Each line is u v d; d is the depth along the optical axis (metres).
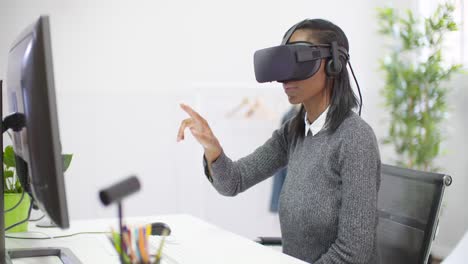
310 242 1.27
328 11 3.52
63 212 0.82
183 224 1.51
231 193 1.47
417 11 3.38
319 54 1.25
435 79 2.96
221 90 3.33
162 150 3.27
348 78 1.29
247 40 3.39
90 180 3.16
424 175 1.29
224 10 3.34
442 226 3.21
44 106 0.81
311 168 1.27
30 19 3.03
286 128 1.52
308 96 1.28
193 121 1.42
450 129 3.15
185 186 3.30
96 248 1.23
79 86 3.13
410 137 3.06
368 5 3.58
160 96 3.26
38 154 0.84
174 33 3.26
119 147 3.20
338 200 1.23
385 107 3.30
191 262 1.10
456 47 3.16
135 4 3.19
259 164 1.50
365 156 1.19
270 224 3.40
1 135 0.98
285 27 3.46
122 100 3.20
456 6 3.14
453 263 0.71
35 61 0.82
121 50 3.18
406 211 1.30
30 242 1.30
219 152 1.43
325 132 1.28
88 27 3.12
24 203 1.42
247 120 3.37
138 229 0.68
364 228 1.14
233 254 1.17
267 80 1.27
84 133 3.14
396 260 1.30
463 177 3.08
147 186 3.25
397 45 3.51
